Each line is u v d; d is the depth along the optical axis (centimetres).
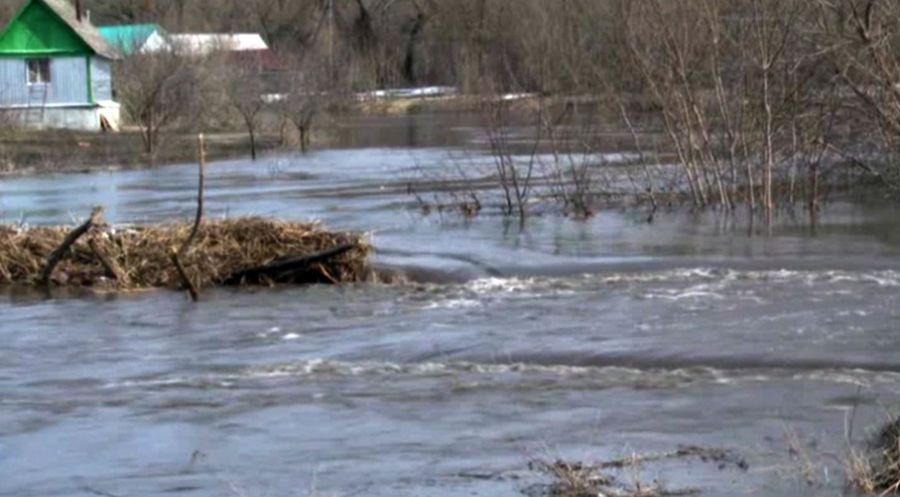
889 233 3228
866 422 1655
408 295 2667
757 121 3606
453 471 1493
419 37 10888
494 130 4428
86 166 6047
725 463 1483
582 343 2175
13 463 1603
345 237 2869
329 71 9556
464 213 3725
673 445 1580
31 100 8050
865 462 1412
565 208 3766
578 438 1627
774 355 2055
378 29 11056
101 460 1608
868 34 2941
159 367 2122
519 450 1580
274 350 2219
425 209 3825
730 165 3691
